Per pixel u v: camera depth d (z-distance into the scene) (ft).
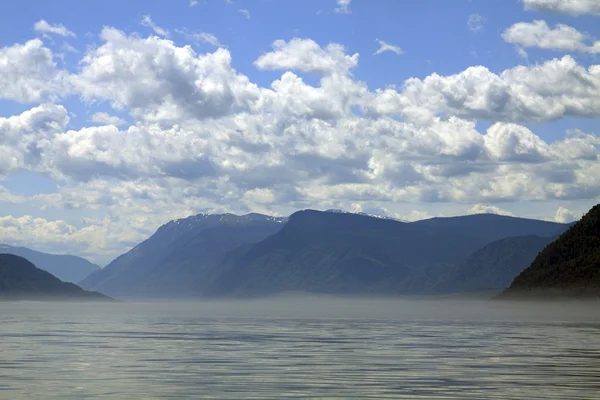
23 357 206.18
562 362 192.24
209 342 271.69
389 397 132.77
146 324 440.86
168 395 134.00
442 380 155.84
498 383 151.12
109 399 128.98
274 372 170.40
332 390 141.18
